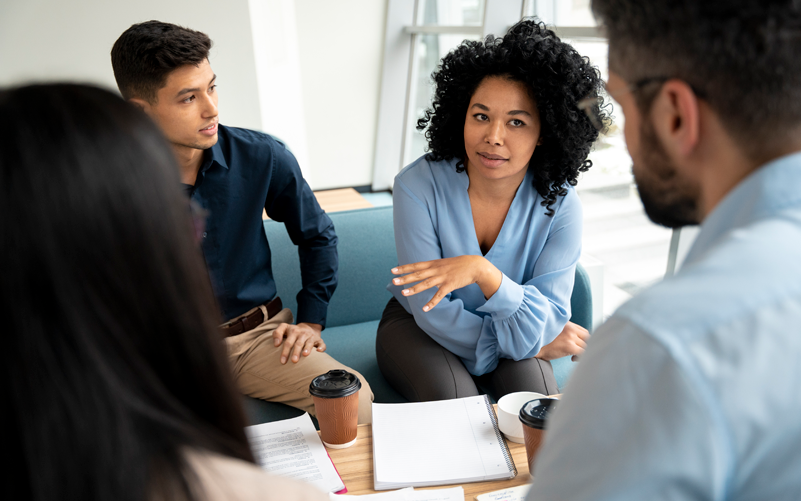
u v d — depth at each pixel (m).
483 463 1.01
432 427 1.11
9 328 0.30
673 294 0.41
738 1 0.42
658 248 2.25
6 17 3.09
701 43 0.44
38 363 0.30
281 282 1.99
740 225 0.45
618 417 0.39
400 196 1.60
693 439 0.37
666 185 0.52
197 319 0.37
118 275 0.33
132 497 0.31
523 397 1.14
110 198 0.32
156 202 0.34
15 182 0.30
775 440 0.37
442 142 1.57
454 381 1.49
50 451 0.30
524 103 1.41
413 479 0.97
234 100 3.48
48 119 0.32
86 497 0.31
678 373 0.38
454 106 1.50
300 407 1.59
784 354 0.37
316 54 4.48
